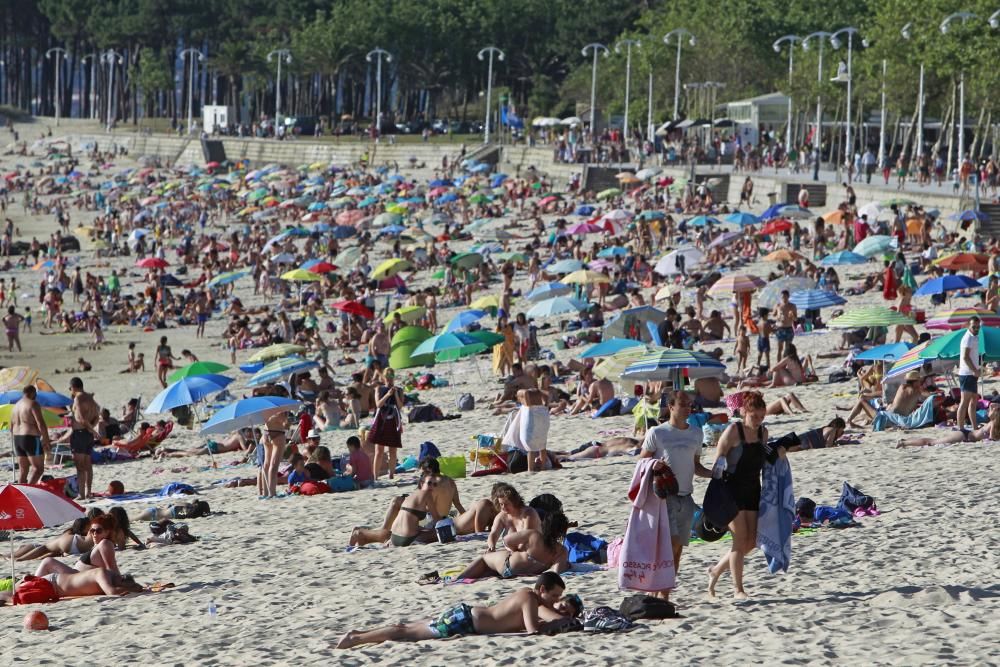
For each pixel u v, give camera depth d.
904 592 34.94
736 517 33.91
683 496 34.56
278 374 83.81
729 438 33.59
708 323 111.38
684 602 35.88
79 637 39.47
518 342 108.50
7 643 39.56
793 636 31.39
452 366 112.50
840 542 42.38
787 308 93.88
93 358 145.88
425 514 49.34
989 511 45.62
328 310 162.75
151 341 155.62
